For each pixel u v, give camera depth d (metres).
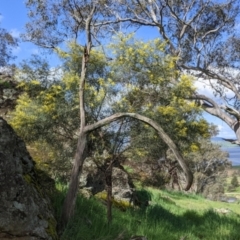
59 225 6.04
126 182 11.18
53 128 9.57
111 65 9.60
